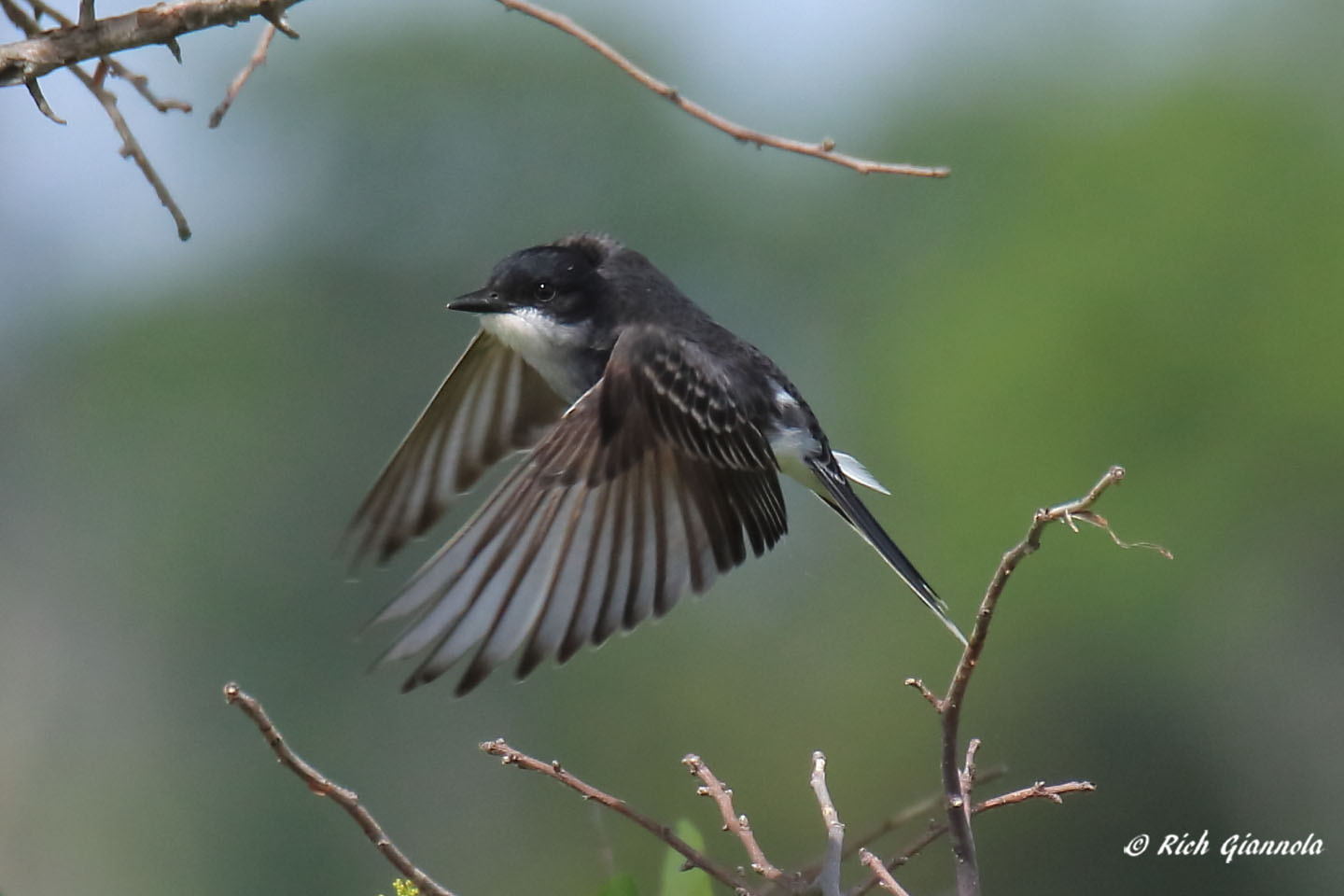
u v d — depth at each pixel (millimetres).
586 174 23156
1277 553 18062
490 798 17375
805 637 18531
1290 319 18766
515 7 4879
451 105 22562
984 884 15867
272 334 21453
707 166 23688
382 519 6168
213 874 17219
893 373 20734
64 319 20781
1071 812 16562
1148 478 18359
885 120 23844
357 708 18094
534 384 6258
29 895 17297
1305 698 17734
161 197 4645
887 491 6477
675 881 4789
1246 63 21203
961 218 22547
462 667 5172
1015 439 18922
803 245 23109
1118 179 20344
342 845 17000
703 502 5566
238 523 20359
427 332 22094
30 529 20016
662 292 6113
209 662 19125
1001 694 17984
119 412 20641
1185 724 17656
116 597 19656
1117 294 19109
